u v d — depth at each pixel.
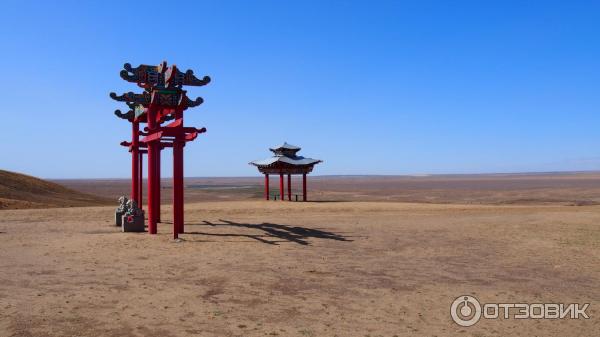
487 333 6.58
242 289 8.77
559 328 6.84
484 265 11.42
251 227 18.61
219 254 12.48
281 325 6.74
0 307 7.31
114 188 90.06
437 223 20.47
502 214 24.50
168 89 15.86
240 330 6.49
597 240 15.52
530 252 13.32
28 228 17.91
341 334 6.41
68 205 36.06
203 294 8.37
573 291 8.93
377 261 11.81
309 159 34.81
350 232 17.41
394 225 19.72
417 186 97.88
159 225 19.06
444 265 11.38
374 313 7.41
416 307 7.78
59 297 7.98
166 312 7.25
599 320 7.22
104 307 7.44
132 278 9.55
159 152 19.94
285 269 10.66
